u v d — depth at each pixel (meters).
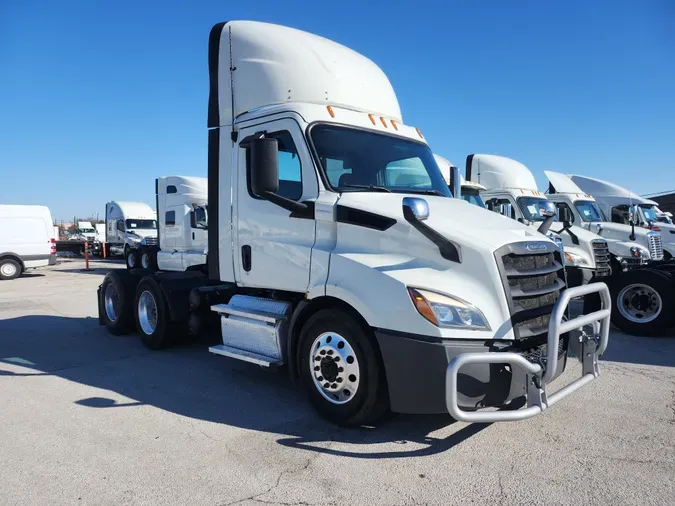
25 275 20.09
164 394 5.18
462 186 10.91
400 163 5.15
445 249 3.87
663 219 16.30
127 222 26.86
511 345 3.70
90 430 4.24
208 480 3.39
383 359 3.79
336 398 4.24
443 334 3.56
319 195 4.49
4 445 3.96
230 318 5.29
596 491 3.21
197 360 6.59
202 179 11.59
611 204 13.92
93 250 33.88
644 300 7.69
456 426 4.25
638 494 3.16
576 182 14.75
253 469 3.54
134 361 6.55
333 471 3.50
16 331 8.62
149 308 7.25
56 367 6.27
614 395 4.96
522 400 4.35
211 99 5.50
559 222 11.09
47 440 4.05
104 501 3.14
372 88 5.45
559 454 3.72
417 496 3.17
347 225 4.33
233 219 5.27
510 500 3.12
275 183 4.32
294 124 4.70
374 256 4.10
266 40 5.18
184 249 11.04
